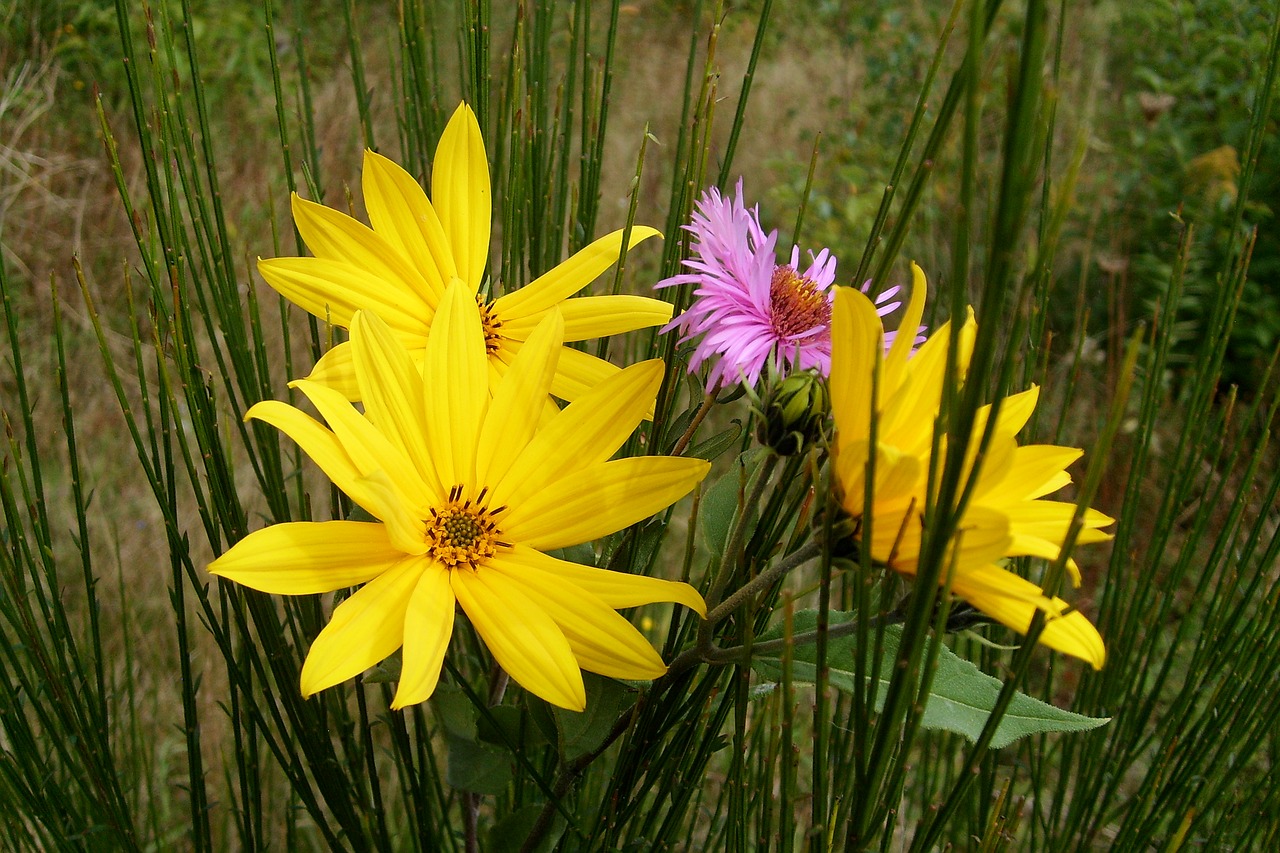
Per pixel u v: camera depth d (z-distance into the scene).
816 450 0.30
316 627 0.40
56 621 0.37
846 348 0.28
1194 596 0.43
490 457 0.32
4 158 0.78
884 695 0.31
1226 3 1.01
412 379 0.32
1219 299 0.41
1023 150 0.24
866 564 0.27
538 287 0.35
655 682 0.34
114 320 0.79
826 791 0.29
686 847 0.42
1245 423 0.41
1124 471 0.75
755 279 0.33
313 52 1.05
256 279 0.77
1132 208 1.00
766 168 1.09
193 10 1.00
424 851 0.39
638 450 0.38
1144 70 1.02
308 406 0.66
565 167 0.42
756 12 1.25
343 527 0.31
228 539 0.37
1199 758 0.41
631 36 1.12
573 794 0.40
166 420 0.35
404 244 0.34
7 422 0.35
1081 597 0.73
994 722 0.28
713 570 0.34
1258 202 0.93
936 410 0.28
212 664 0.61
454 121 0.34
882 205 0.34
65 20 0.94
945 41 0.33
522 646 0.30
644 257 0.88
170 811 0.56
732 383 0.33
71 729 0.37
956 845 0.46
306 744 0.38
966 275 0.25
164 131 0.35
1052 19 1.05
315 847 0.52
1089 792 0.44
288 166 0.38
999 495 0.28
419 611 0.30
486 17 0.38
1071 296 0.97
